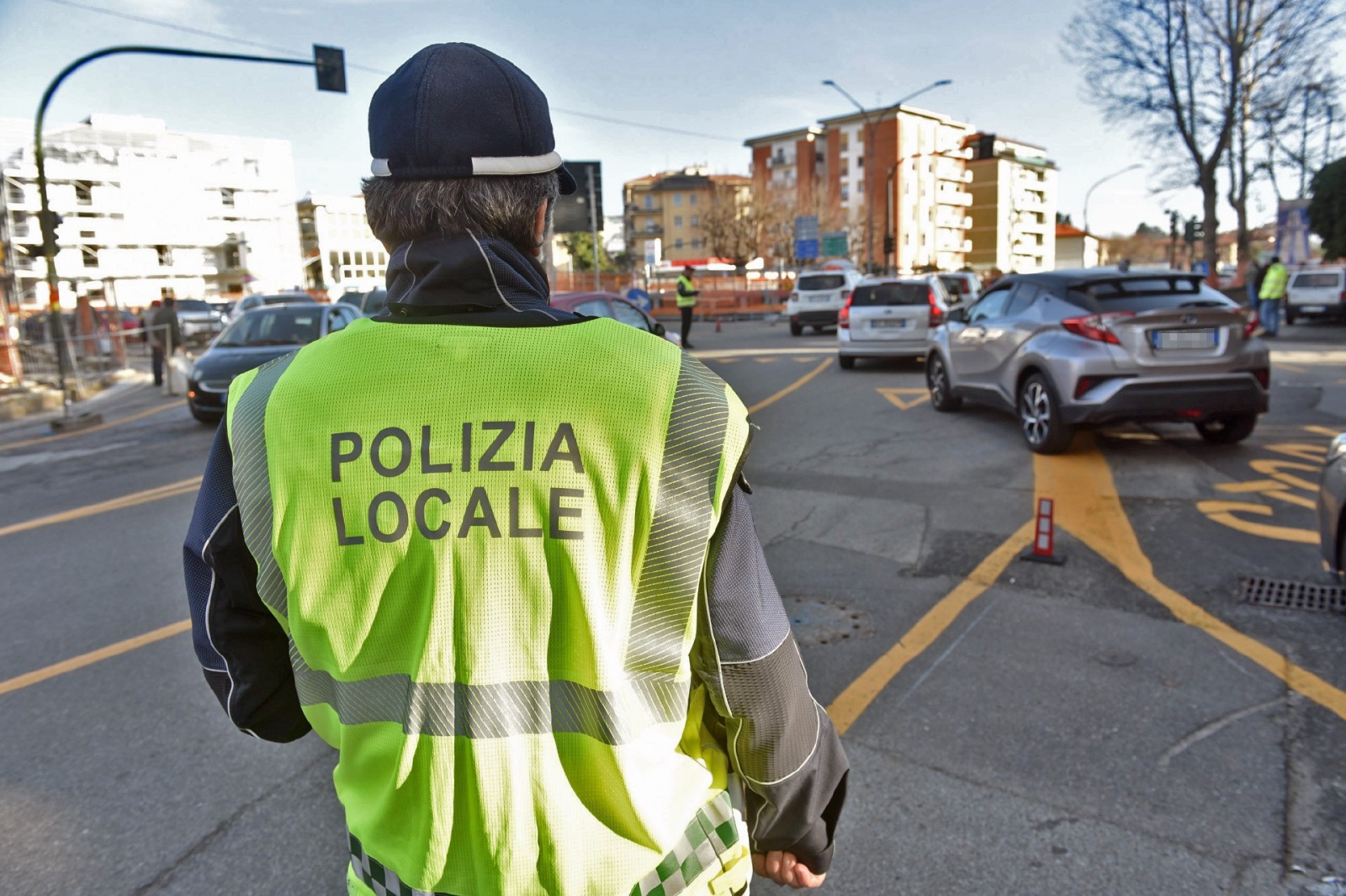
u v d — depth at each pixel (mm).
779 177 93812
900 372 14133
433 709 943
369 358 1001
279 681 1184
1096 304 7375
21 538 6383
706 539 965
